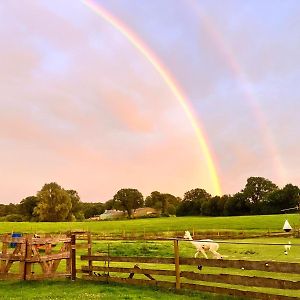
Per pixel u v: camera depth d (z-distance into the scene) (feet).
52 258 52.75
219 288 39.83
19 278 53.36
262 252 98.22
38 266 70.08
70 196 501.15
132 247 111.86
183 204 595.88
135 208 641.40
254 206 502.79
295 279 53.47
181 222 322.55
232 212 515.91
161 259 45.24
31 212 514.27
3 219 519.60
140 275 59.11
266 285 36.29
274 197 486.79
